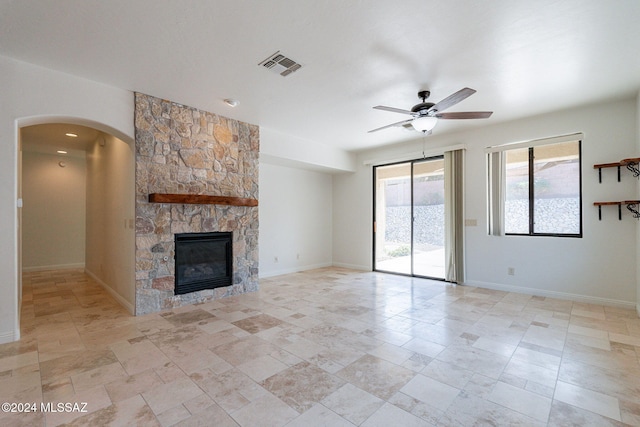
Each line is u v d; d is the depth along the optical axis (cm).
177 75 313
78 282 529
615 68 297
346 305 396
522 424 168
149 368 230
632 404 186
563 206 429
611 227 386
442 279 552
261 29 237
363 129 502
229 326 318
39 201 649
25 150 622
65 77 305
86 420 171
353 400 190
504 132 469
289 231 634
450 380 214
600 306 387
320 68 299
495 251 480
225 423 168
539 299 421
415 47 262
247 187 465
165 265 377
